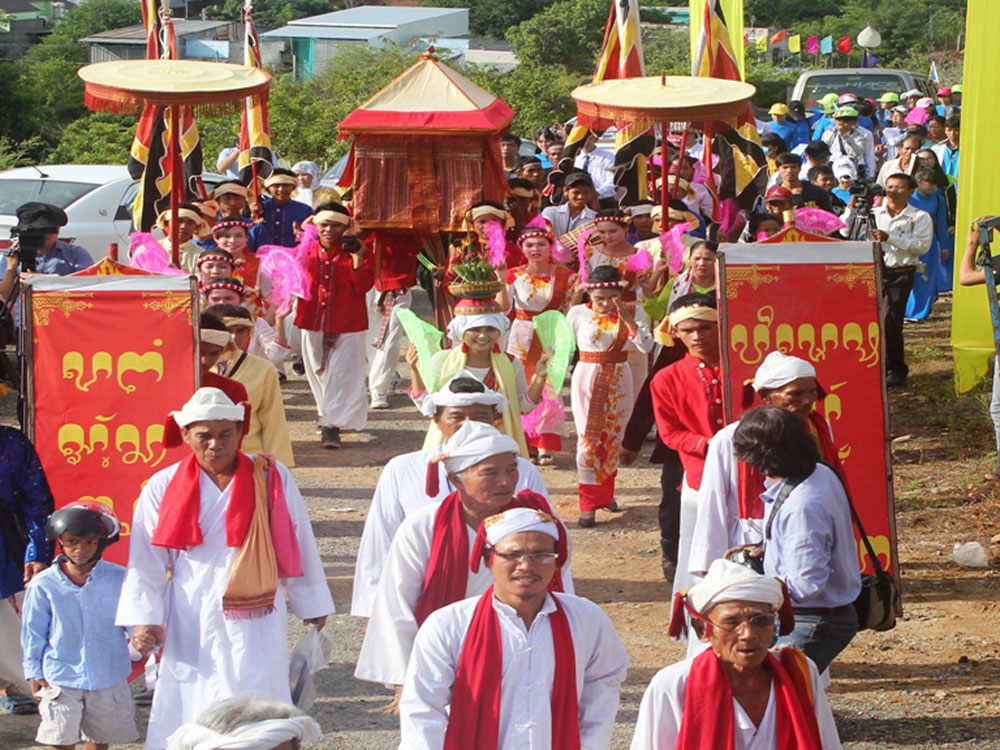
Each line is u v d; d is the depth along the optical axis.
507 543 6.41
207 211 19.08
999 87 16.83
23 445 9.43
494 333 11.27
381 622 7.40
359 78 59.81
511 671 6.46
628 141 19.97
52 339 10.78
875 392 11.07
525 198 20.73
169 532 7.92
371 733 9.45
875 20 108.69
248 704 4.84
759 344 10.92
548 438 16.39
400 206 18.33
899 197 20.00
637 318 14.41
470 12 136.38
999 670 10.37
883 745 9.13
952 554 13.02
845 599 8.17
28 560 9.26
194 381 10.78
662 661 10.78
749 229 16.86
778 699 6.28
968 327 17.72
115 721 8.66
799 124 32.84
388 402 20.52
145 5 18.22
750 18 118.81
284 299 16.94
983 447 16.52
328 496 15.58
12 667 9.66
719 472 8.68
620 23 19.59
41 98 66.44
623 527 14.55
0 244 21.52
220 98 14.21
